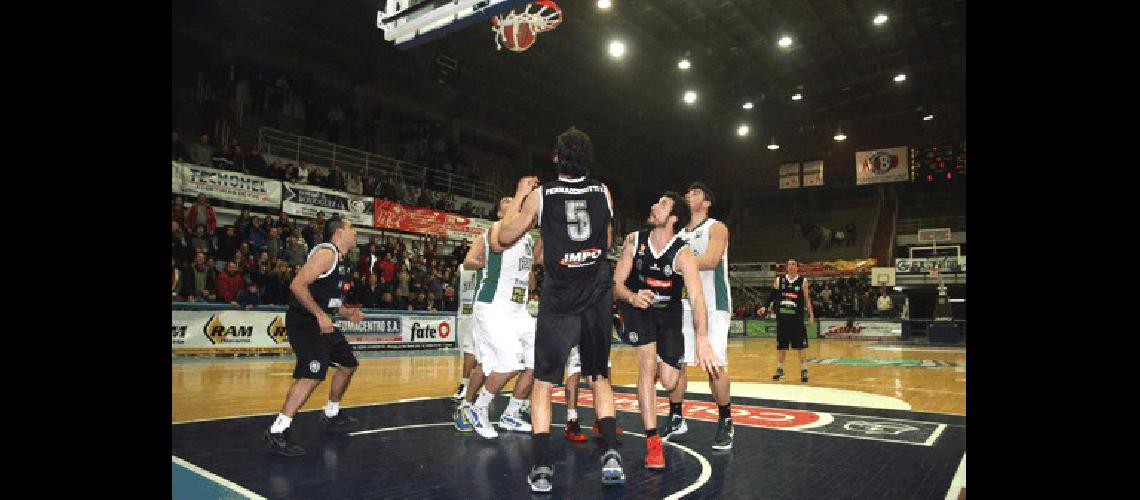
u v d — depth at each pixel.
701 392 7.30
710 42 23.91
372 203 16.11
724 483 3.24
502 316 4.44
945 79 27.20
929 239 30.39
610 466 3.13
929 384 8.26
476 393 4.70
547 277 3.18
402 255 15.98
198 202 12.56
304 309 3.96
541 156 31.06
